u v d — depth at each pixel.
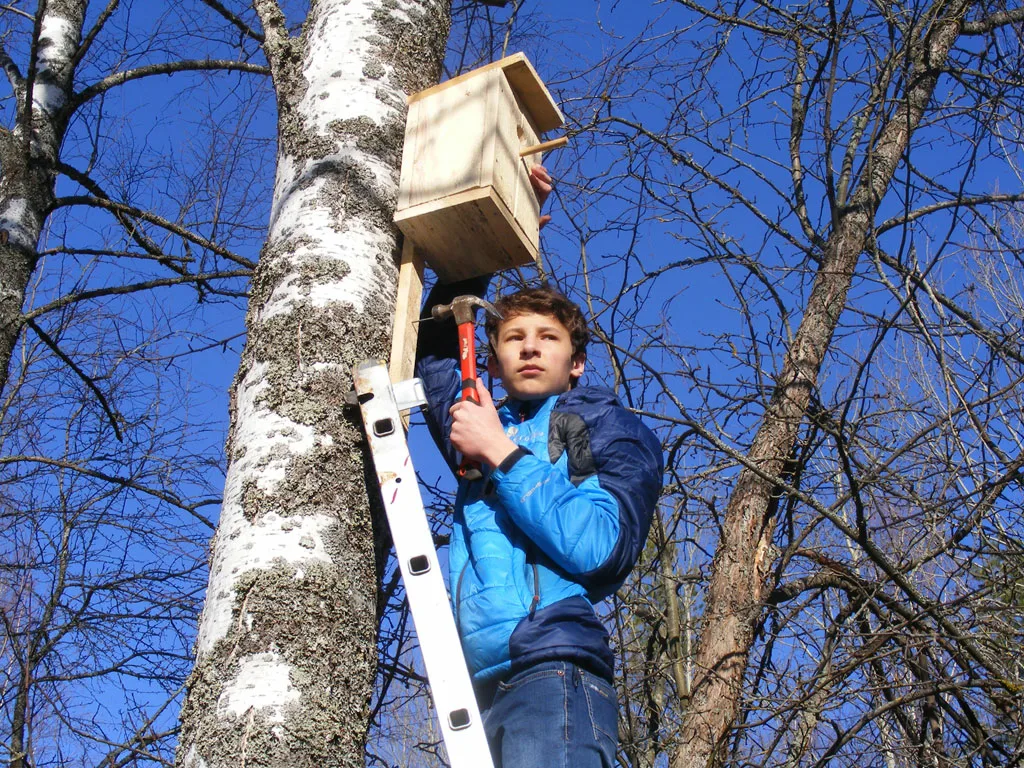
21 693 4.91
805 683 4.38
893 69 4.85
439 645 1.91
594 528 2.10
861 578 5.00
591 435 2.33
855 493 4.39
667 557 6.11
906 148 4.03
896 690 4.93
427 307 2.79
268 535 1.97
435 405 2.61
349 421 2.15
